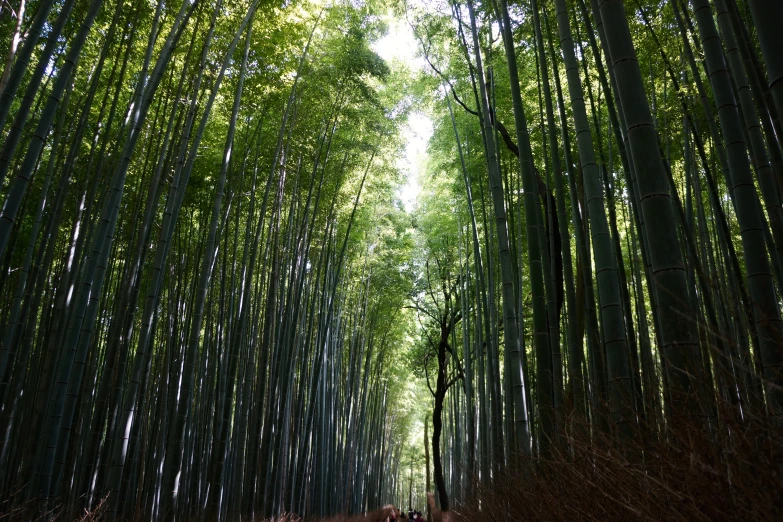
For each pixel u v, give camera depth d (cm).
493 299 723
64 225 725
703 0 294
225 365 697
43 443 443
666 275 206
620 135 405
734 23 326
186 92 617
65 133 605
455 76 789
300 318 906
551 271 451
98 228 444
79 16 559
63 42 566
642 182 222
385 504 2322
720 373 139
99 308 698
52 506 404
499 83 721
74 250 540
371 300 1308
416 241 1338
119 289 610
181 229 805
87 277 434
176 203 514
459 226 1023
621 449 203
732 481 123
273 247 721
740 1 428
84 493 459
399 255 1304
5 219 314
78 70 632
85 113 534
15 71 323
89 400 622
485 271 934
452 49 726
